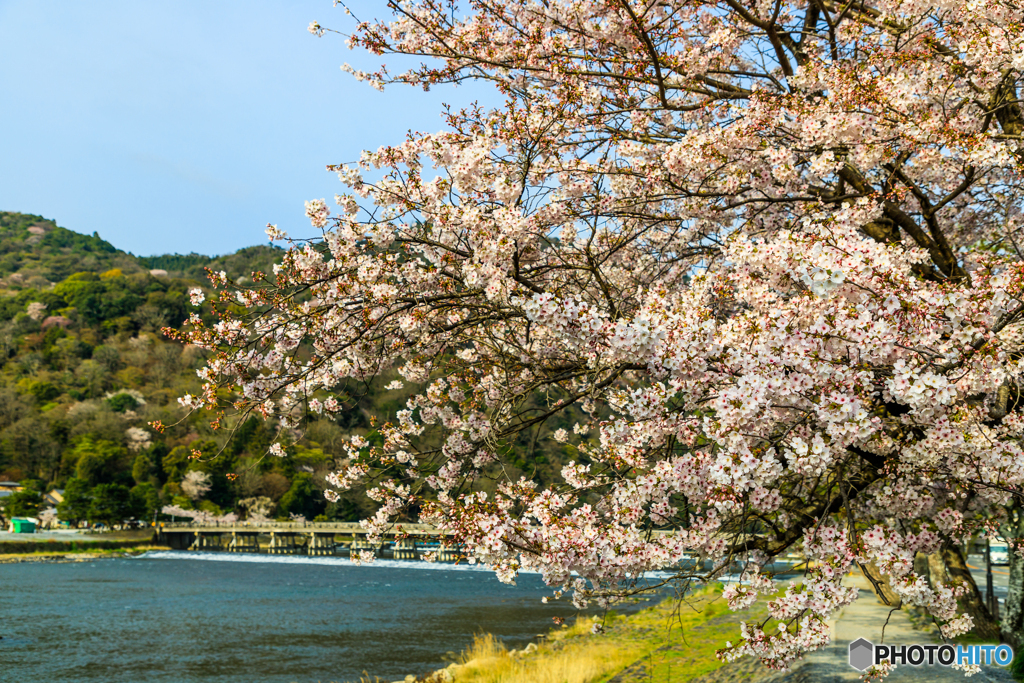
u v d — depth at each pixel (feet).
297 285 22.94
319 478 295.89
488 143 21.24
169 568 216.33
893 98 22.08
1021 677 33.81
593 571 17.44
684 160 22.81
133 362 426.10
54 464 333.01
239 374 23.12
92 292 474.08
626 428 17.57
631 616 83.15
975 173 22.43
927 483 17.81
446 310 25.44
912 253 20.01
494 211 19.60
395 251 22.88
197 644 94.32
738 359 15.51
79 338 449.06
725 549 18.11
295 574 203.72
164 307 476.95
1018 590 39.04
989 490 17.12
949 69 23.97
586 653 59.57
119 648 91.71
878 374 16.47
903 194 22.22
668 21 27.37
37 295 486.79
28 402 370.12
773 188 24.26
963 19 22.70
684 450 18.53
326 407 25.17
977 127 23.27
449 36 26.37
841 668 37.96
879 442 16.21
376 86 26.99
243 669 79.05
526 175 20.88
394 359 26.11
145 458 318.86
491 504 17.46
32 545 243.40
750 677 40.98
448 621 113.29
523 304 16.43
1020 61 20.08
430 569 226.17
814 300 15.60
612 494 18.98
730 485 15.71
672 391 16.42
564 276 25.03
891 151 22.54
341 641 95.96
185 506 298.76
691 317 15.69
